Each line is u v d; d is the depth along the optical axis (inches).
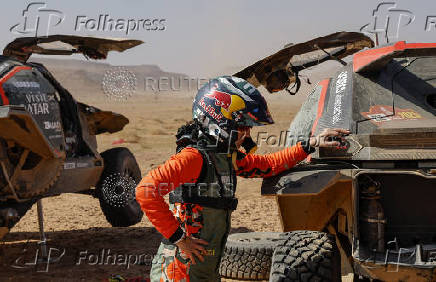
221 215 130.3
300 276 138.2
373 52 178.9
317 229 175.8
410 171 146.4
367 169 148.3
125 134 1160.8
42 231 282.8
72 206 437.7
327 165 155.9
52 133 268.7
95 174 323.3
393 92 173.8
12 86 248.4
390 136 149.9
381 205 153.6
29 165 266.4
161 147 902.4
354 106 170.9
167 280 129.0
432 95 173.5
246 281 231.5
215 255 130.0
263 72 237.3
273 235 251.3
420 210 165.6
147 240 324.2
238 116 130.4
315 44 220.5
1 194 239.9
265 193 150.9
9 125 235.0
